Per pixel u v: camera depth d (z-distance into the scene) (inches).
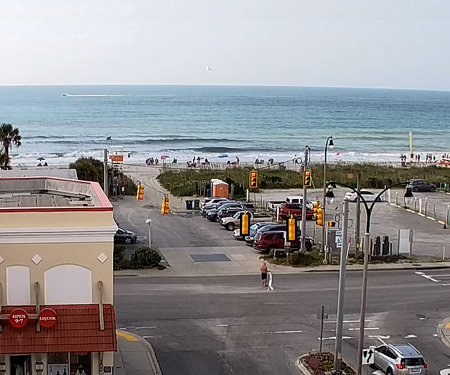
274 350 1159.6
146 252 1712.6
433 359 1135.0
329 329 1269.7
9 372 899.4
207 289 1529.3
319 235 2133.4
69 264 912.9
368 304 1441.9
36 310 890.7
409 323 1321.4
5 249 895.1
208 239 2071.9
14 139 2871.6
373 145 6250.0
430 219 2432.3
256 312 1366.9
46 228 899.4
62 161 4581.7
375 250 1840.6
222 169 3927.2
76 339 887.7
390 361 1046.4
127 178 3216.0
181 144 6082.7
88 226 912.3
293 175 3521.2
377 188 3228.3
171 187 3117.6
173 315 1337.4
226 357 1123.9
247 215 1740.9
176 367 1077.8
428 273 1716.3
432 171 3934.5
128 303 1411.2
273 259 1812.3
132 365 1079.0
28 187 1225.4
